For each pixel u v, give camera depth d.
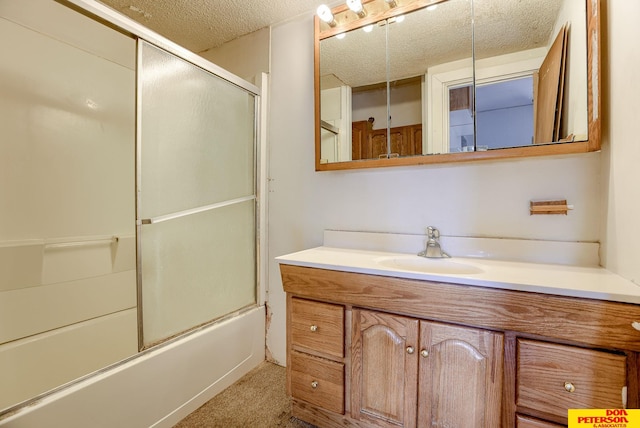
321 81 1.66
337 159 1.62
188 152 1.52
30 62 1.46
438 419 0.98
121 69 1.79
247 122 1.86
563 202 1.15
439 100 1.36
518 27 1.21
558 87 1.12
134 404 1.15
